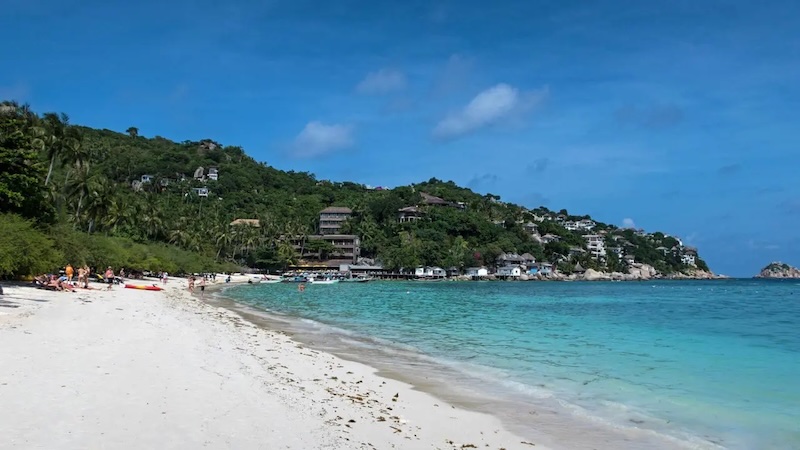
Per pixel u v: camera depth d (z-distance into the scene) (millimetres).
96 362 15531
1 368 13734
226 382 14781
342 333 31438
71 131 74500
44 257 44406
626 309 58062
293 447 10148
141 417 10852
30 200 48844
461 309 54438
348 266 167250
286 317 41375
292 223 168875
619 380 18750
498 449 11570
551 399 16016
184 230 128250
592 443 12133
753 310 57281
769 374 19922
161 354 17938
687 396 16469
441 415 14008
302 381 16562
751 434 12859
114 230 99188
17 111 68188
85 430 9789
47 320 24094
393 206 192875
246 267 160625
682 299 83625
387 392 16312
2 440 8953
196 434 10219
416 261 169375
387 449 10875
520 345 27250
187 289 79125
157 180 184625
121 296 46031
